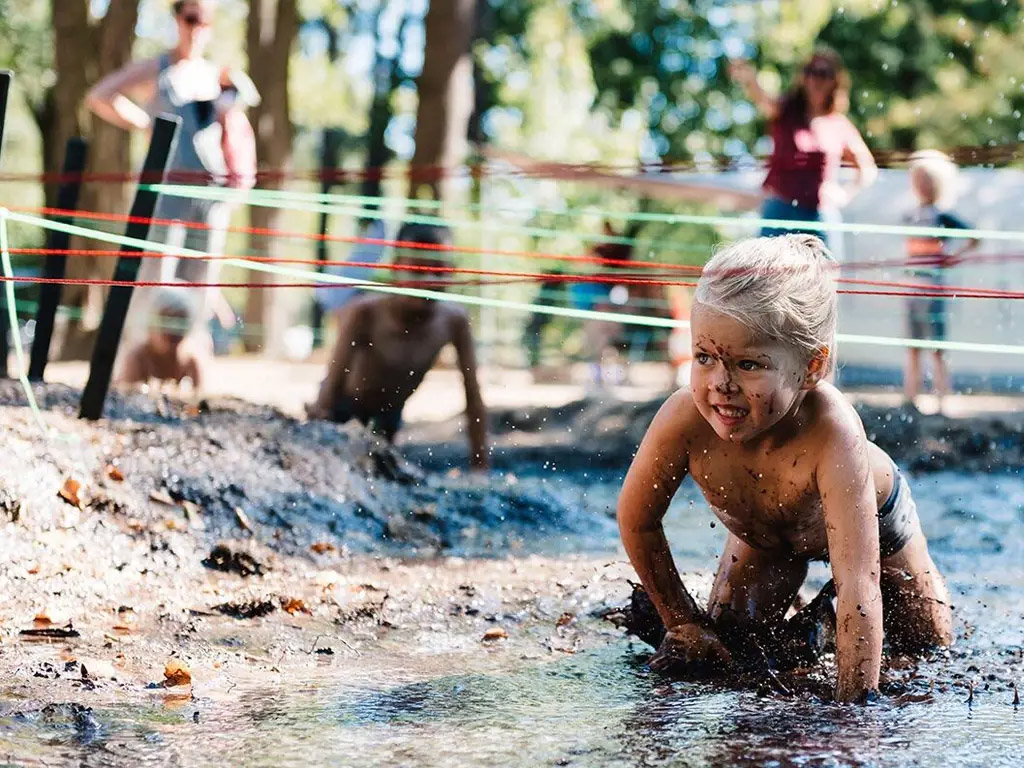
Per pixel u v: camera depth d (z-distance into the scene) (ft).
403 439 30.94
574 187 71.26
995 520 20.83
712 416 10.66
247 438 18.57
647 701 10.34
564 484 25.89
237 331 54.29
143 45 115.85
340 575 15.03
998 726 9.64
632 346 51.83
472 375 23.81
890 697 10.55
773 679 11.04
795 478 11.08
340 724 9.54
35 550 13.89
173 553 14.92
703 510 21.67
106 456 16.69
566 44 89.30
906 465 28.22
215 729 9.36
